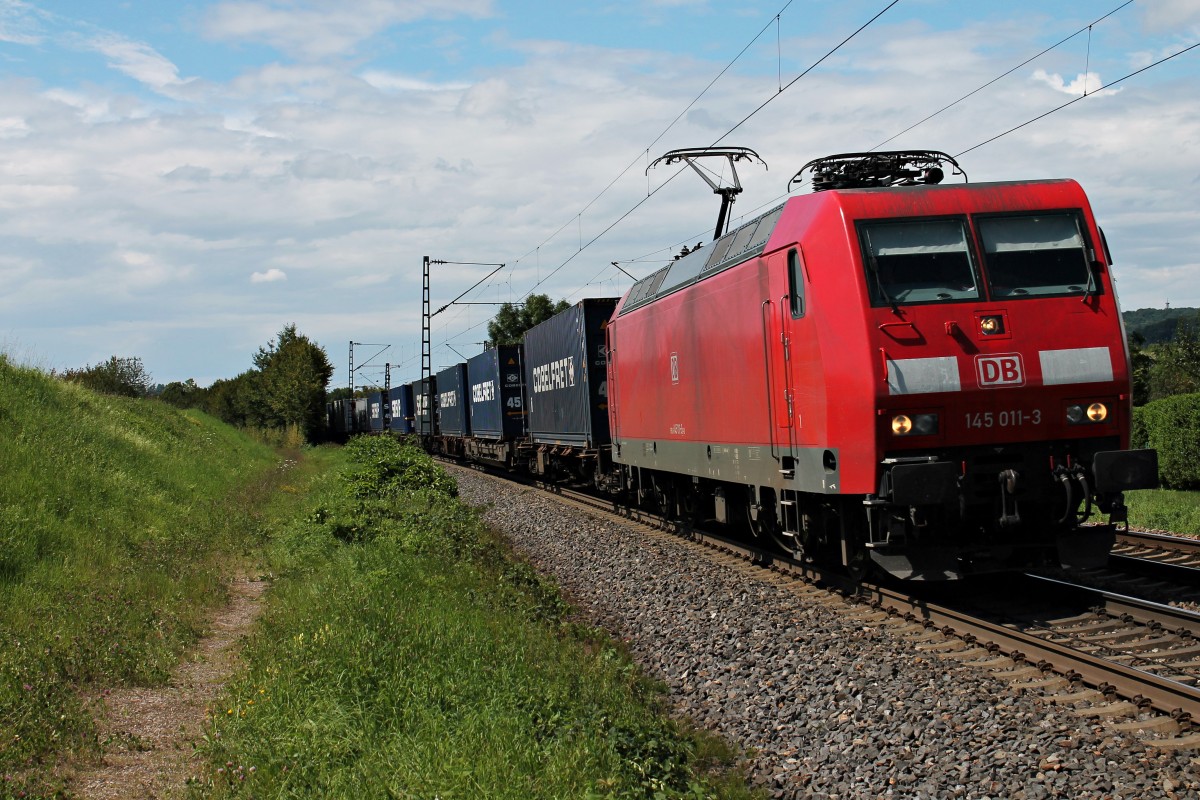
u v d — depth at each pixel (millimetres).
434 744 6270
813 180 11156
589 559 14977
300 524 16141
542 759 6195
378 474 22766
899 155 10992
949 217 9680
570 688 7812
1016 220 9734
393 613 9531
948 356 9242
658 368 16078
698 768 6707
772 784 6352
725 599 11078
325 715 6730
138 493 16391
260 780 5785
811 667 8281
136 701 7621
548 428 27453
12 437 15141
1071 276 9570
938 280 9461
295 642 8609
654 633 10359
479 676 7742
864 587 10609
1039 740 6172
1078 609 9430
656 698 8352
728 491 14320
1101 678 7027
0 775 5738
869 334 9266
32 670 7445
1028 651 7844
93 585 10742
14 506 12023
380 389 69625
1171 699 6449
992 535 9922
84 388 25562
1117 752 5875
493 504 24109
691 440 14562
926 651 8320
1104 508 9508
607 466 22609
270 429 56062
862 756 6441
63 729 6598
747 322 11938
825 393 9781
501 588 11750
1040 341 9336
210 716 7012
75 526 12742
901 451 9328
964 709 6848
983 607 9883
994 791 5648
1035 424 9328
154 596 10734
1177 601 9484
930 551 9516
